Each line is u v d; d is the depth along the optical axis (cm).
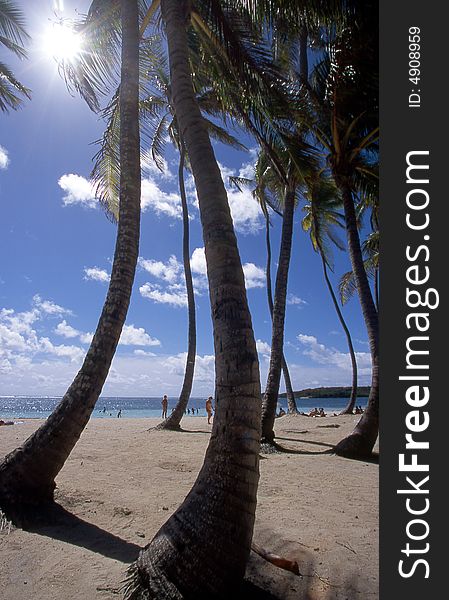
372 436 958
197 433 1335
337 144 1144
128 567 337
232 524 282
